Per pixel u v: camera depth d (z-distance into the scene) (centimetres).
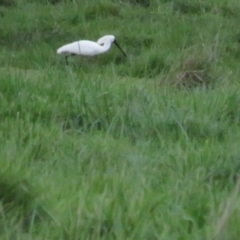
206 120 1909
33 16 3438
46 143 1662
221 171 1566
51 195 1355
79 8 3547
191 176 1545
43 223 1255
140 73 2803
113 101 1995
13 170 1409
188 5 3738
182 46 3075
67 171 1528
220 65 2786
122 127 1823
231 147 1738
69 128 1856
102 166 1580
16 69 2584
